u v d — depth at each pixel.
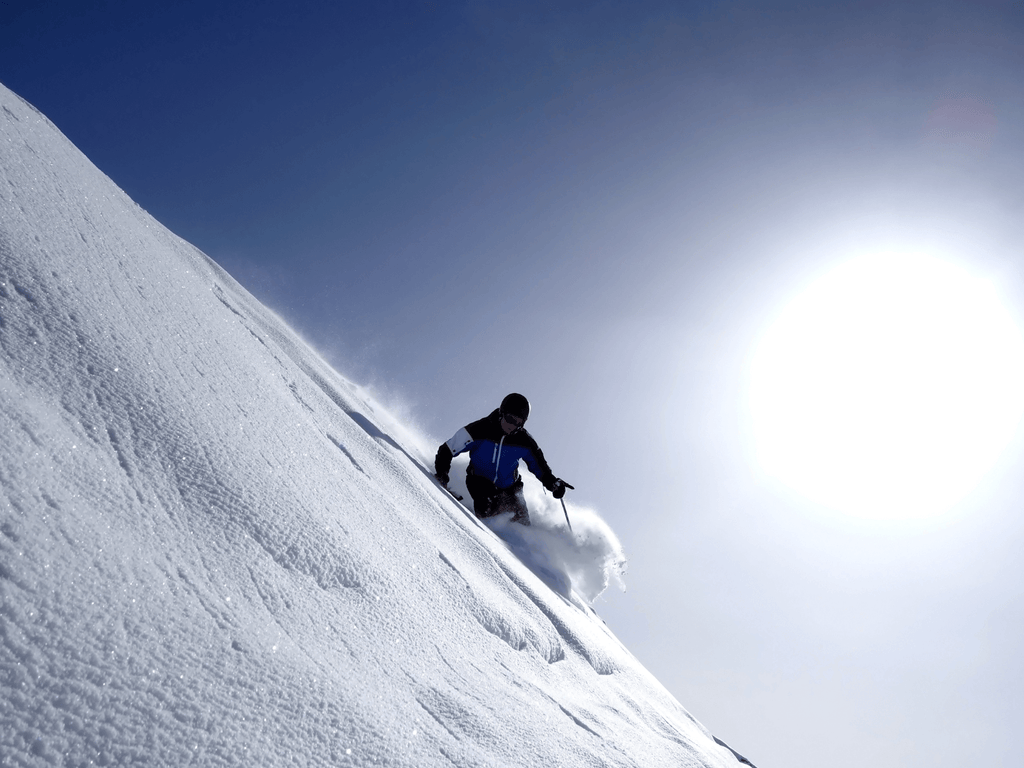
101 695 0.58
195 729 0.62
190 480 1.01
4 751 0.48
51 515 0.70
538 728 1.26
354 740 0.77
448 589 1.64
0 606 0.57
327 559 1.16
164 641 0.69
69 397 0.93
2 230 1.15
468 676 1.27
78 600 0.64
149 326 1.37
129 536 0.79
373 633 1.10
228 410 1.36
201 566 0.87
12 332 0.94
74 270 1.26
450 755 0.91
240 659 0.76
